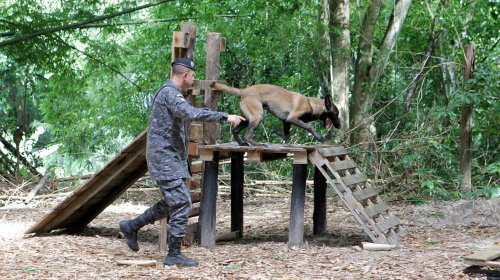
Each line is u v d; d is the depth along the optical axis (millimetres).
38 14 14117
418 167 12297
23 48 14188
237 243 8039
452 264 6430
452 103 11914
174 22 16062
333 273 6070
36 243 7500
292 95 7844
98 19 14125
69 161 18203
